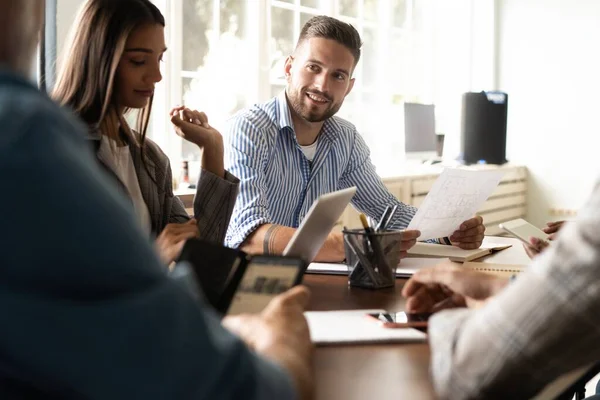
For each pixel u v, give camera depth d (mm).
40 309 620
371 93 5406
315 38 2506
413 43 5797
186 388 671
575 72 6047
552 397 1152
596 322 835
